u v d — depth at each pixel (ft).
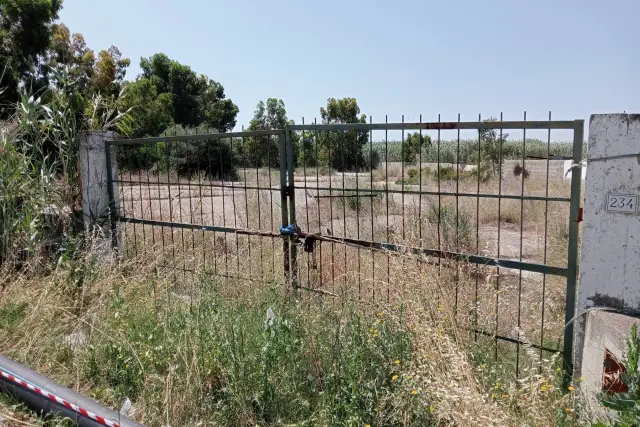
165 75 140.87
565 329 9.83
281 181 13.47
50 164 18.71
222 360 10.31
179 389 9.77
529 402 8.34
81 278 15.25
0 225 16.94
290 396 9.61
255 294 13.32
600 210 9.01
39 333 11.96
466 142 45.39
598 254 9.11
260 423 9.09
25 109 17.65
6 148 17.07
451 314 10.00
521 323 13.30
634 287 8.86
